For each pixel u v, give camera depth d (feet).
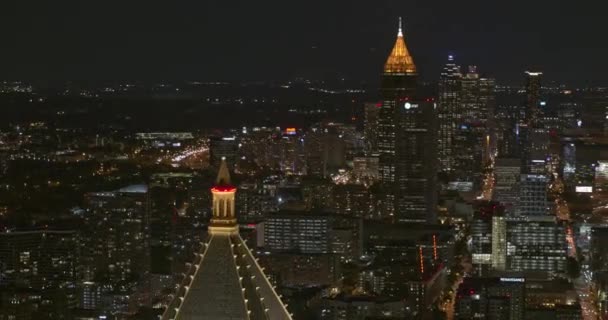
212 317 386.32
